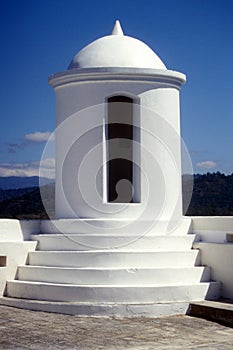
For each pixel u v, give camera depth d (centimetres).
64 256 1352
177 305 1277
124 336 1102
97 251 1331
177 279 1335
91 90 1445
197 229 1498
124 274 1302
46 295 1312
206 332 1143
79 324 1183
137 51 1503
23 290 1350
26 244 1412
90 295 1275
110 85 1440
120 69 1429
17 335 1093
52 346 1030
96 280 1299
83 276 1306
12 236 1437
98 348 1023
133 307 1252
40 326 1159
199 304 1273
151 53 1538
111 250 1338
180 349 1029
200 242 1434
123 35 1562
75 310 1257
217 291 1365
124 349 1020
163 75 1462
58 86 1495
